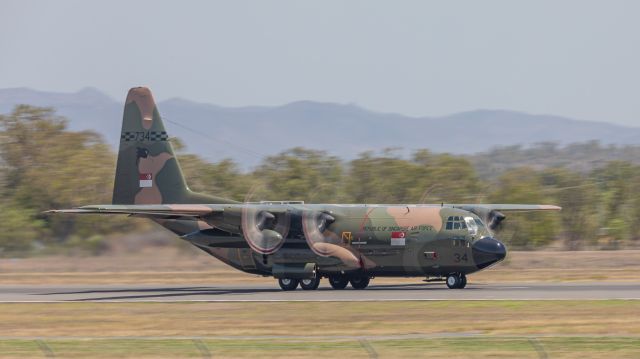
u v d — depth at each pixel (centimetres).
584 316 11575
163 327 11481
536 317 11550
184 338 10269
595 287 15412
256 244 15812
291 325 11369
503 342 9656
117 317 12569
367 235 15512
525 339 9794
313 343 9719
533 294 14150
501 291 14800
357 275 15938
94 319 12406
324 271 15800
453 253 15050
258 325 11450
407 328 10894
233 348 9494
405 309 12562
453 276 15450
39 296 15600
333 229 15725
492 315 11806
